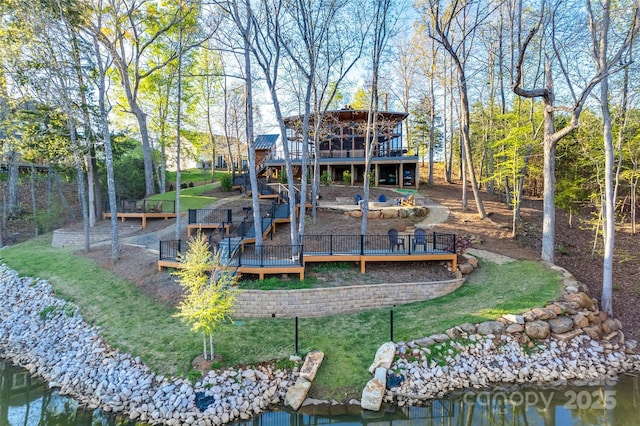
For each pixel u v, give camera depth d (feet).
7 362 31.32
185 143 107.55
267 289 34.96
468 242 45.55
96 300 38.11
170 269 41.68
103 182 86.02
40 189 93.61
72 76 55.52
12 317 38.19
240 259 39.14
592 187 61.26
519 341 29.45
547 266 41.27
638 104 45.21
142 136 85.92
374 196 78.23
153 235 57.67
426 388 25.53
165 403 24.00
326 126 79.25
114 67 81.71
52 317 36.68
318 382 25.98
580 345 29.76
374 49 46.70
